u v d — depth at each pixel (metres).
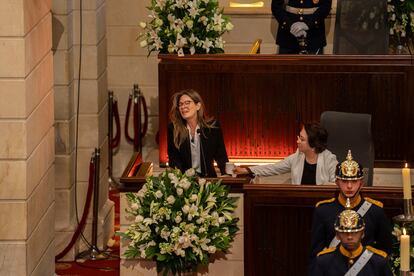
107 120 25.03
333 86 23.03
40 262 19.39
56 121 22.84
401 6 24.45
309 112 23.14
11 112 17.80
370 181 19.80
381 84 22.97
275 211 17.58
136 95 28.44
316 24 23.80
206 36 23.09
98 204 23.80
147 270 17.89
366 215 15.86
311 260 16.08
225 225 17.38
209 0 22.91
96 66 23.44
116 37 28.91
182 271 17.39
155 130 29.17
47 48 19.56
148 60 29.02
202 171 20.20
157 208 17.03
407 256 13.91
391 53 25.16
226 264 17.86
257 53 23.89
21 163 17.94
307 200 17.47
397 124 23.06
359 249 14.62
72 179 23.38
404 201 15.60
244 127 23.31
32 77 18.36
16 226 18.09
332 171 18.98
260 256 17.73
